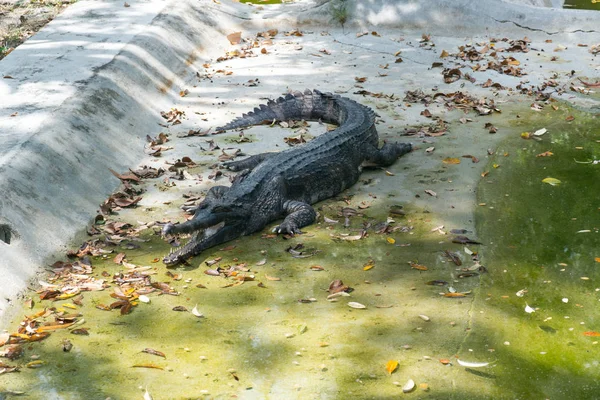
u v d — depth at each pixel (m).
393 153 7.39
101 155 7.02
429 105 8.79
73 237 5.93
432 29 11.22
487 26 11.07
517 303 5.12
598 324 4.88
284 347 4.69
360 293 5.27
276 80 9.62
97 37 9.64
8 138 6.59
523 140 7.81
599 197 6.60
